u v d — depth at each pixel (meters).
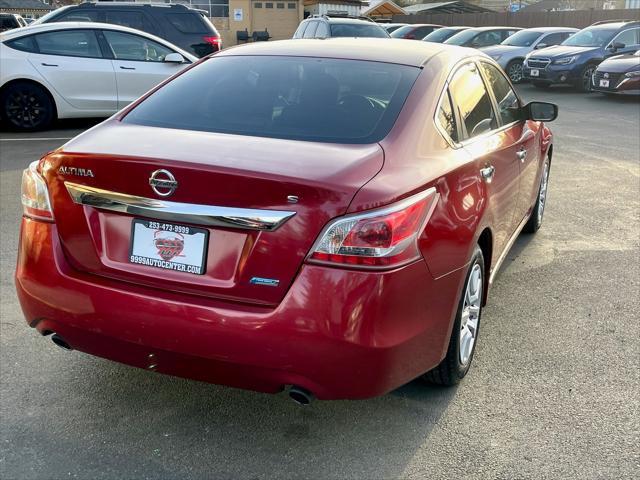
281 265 2.38
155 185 2.47
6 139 9.42
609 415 3.03
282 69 3.35
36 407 3.04
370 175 2.47
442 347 2.81
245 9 31.09
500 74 4.46
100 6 12.23
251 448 2.79
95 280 2.65
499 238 3.75
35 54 9.83
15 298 4.17
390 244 2.38
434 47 3.65
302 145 2.69
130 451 2.76
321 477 2.62
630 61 15.25
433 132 2.95
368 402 3.12
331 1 31.27
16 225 5.64
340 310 2.34
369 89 3.10
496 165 3.49
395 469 2.67
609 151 9.36
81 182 2.65
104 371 3.36
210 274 2.49
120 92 10.20
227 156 2.51
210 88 3.29
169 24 12.44
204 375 2.55
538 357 3.55
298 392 2.47
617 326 3.93
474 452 2.77
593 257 5.11
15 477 2.58
